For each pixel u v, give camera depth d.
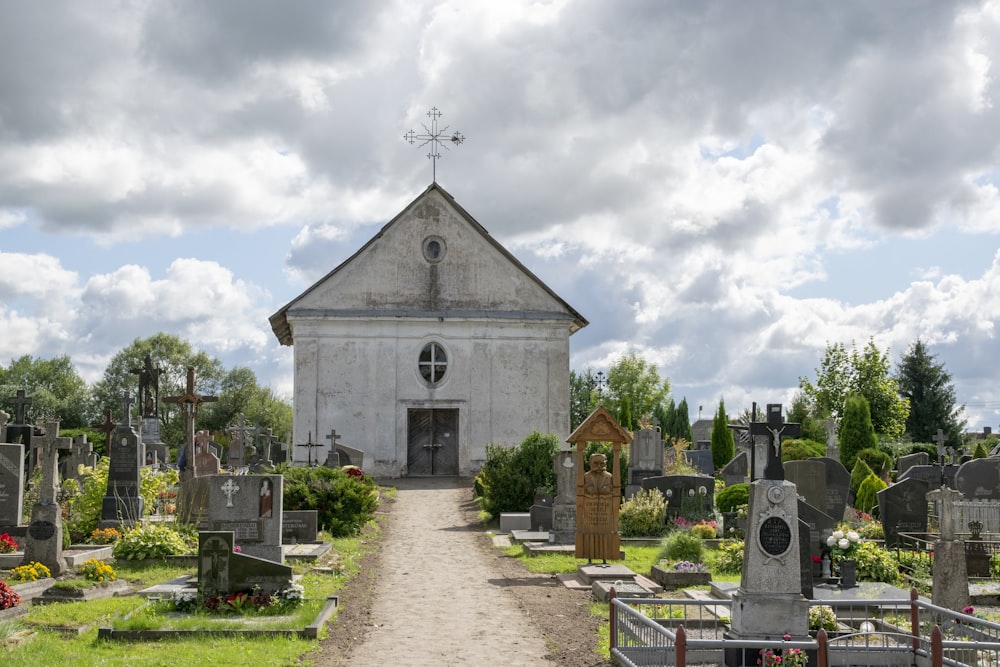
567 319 43.00
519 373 42.81
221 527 18.09
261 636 12.79
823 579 16.98
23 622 13.08
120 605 14.36
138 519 21.92
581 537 19.45
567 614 14.94
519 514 26.59
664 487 26.12
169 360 90.06
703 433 78.94
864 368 62.16
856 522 25.64
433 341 42.56
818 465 25.48
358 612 14.86
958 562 15.44
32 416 84.06
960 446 66.81
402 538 24.66
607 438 19.66
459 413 42.38
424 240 43.16
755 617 11.80
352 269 42.78
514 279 43.31
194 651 11.88
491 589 17.17
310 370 41.94
